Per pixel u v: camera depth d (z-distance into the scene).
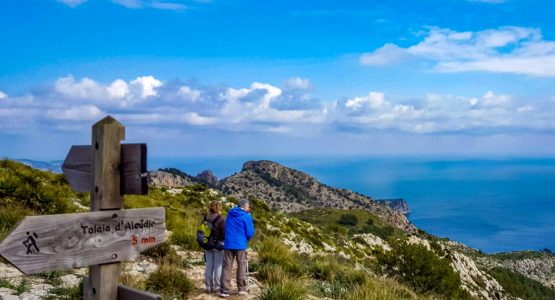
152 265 11.24
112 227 4.10
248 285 10.64
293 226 33.62
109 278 4.13
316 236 34.62
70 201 16.11
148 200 21.77
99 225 4.02
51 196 13.91
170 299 8.77
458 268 68.75
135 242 4.25
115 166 4.18
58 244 3.76
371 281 12.77
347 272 13.88
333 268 14.02
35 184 16.09
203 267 12.22
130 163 4.15
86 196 18.27
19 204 12.95
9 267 9.17
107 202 4.13
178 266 11.73
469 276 70.75
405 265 20.95
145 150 4.12
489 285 76.19
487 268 113.75
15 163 19.58
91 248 3.96
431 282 20.48
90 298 4.18
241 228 9.73
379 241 48.59
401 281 20.22
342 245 37.66
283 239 27.39
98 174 4.12
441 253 70.56
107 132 4.12
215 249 9.77
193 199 28.61
